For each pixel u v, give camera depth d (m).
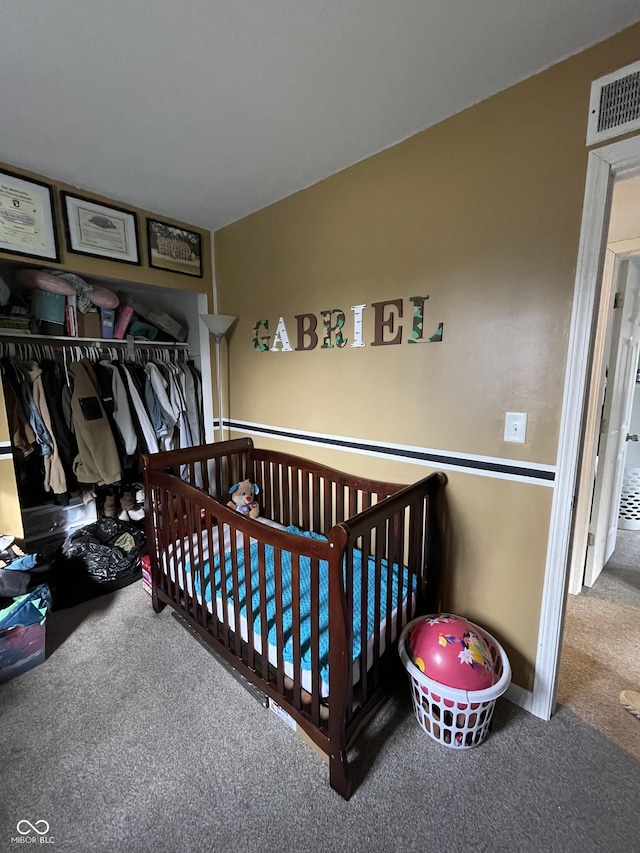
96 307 2.74
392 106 1.51
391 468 1.92
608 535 2.68
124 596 2.35
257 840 1.13
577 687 1.69
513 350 1.49
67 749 1.39
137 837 1.14
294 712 1.36
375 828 1.16
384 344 1.87
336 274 2.04
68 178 2.07
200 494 1.65
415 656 1.45
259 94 1.44
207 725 1.49
